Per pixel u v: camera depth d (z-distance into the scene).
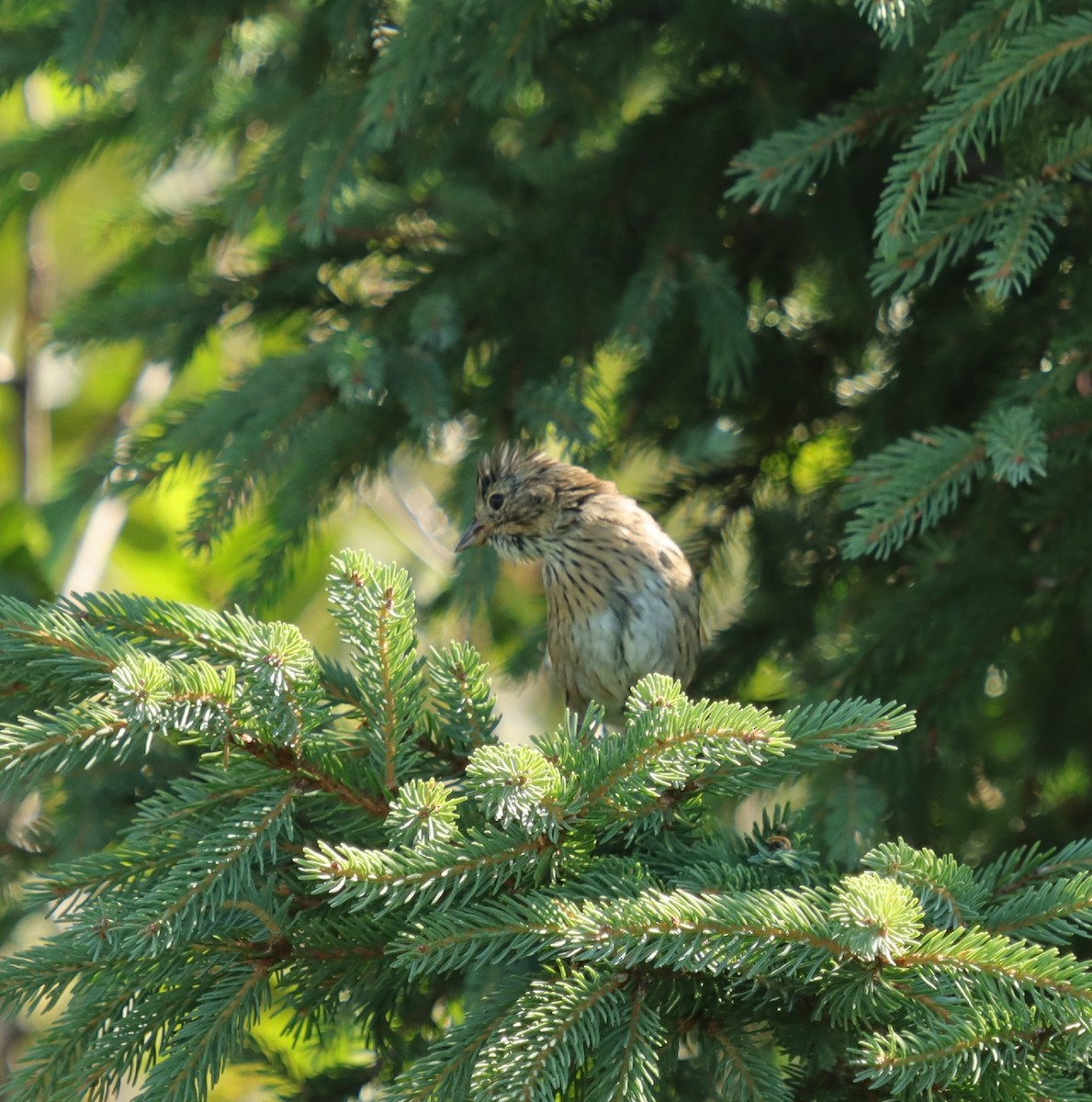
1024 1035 4.75
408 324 9.03
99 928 5.04
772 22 9.20
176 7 8.90
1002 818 9.43
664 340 9.80
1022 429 6.68
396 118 7.88
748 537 10.50
